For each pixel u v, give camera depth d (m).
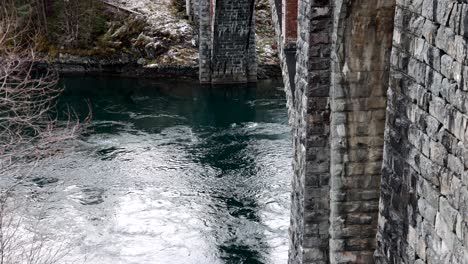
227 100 32.06
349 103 11.45
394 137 8.59
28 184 21.50
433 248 7.52
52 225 19.02
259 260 17.84
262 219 20.00
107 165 23.80
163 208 20.75
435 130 7.29
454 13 6.65
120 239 18.81
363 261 12.47
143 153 25.17
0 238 12.19
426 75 7.46
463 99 6.55
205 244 18.66
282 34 17.58
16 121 13.77
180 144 26.22
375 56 11.12
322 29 11.28
